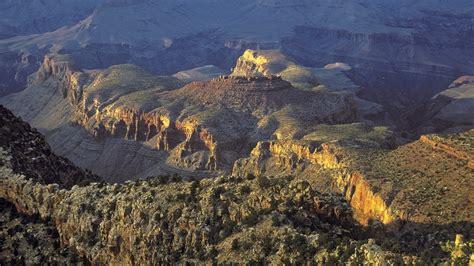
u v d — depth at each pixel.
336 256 56.22
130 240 69.12
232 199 68.12
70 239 74.12
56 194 79.25
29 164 96.19
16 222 80.12
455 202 120.38
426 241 106.69
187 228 67.00
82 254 72.56
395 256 55.66
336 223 67.00
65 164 108.81
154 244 67.25
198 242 65.44
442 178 133.25
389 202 131.50
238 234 63.69
